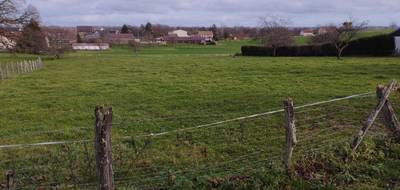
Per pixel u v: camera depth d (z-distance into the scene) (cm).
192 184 827
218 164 1088
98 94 2561
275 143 1321
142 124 1634
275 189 797
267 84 2808
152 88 2753
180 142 1359
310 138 1276
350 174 865
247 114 1811
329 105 1828
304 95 2242
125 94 2517
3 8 5494
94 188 911
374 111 985
